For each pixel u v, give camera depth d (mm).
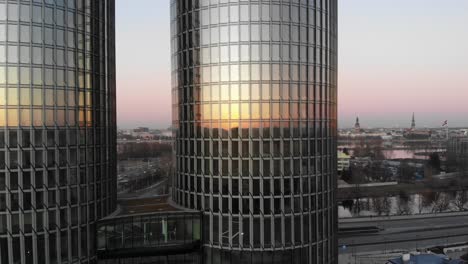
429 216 109188
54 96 38406
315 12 45188
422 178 173125
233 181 43938
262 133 43375
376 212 116312
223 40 43781
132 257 44125
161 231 45125
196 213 45688
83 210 41188
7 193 36531
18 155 36750
